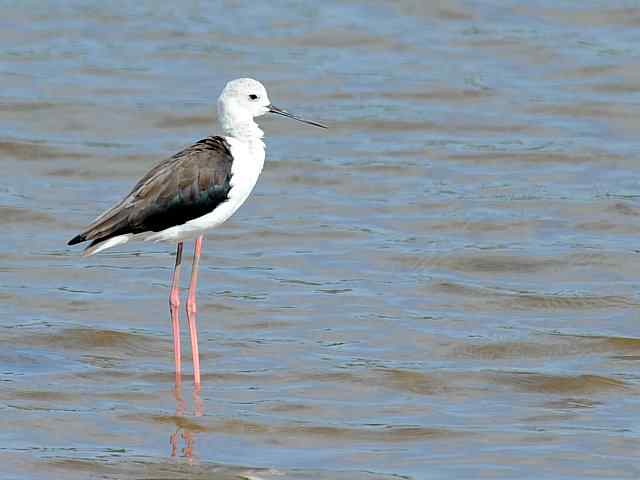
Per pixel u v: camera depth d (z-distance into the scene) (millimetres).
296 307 15227
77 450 11203
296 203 19438
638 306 15328
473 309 15266
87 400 12336
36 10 30156
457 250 17328
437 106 24375
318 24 29406
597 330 14578
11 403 12148
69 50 27500
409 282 16172
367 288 15930
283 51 27719
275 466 10938
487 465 10969
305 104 24562
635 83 25375
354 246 17562
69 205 19219
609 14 29562
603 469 10906
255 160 12711
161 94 24875
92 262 16750
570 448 11344
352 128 23266
